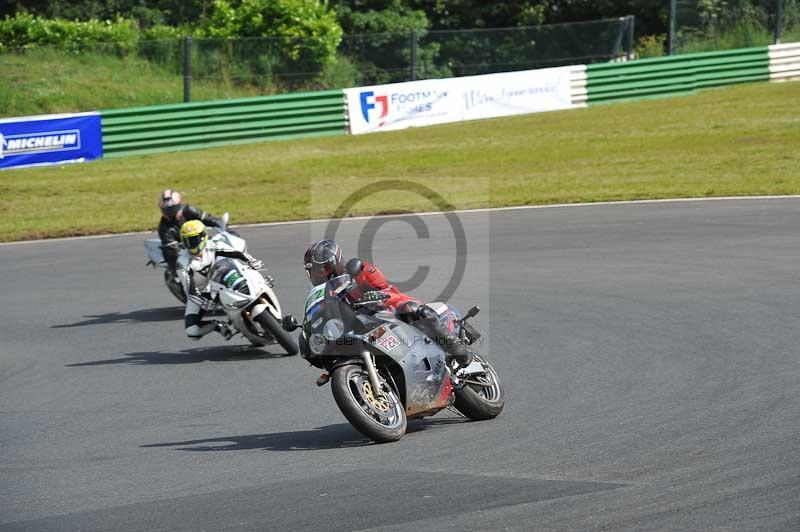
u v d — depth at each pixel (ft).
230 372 122.52
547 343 124.06
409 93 371.76
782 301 138.00
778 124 325.42
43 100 401.08
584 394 100.94
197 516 70.85
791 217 202.08
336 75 423.23
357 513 68.90
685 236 190.29
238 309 128.67
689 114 357.00
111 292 176.86
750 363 108.37
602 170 276.82
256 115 352.69
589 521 64.95
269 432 95.25
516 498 70.08
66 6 554.46
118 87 418.92
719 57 415.03
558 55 443.73
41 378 124.77
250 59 419.54
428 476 76.95
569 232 201.26
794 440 80.84
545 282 160.04
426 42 459.73
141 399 111.96
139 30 496.64
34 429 101.50
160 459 87.66
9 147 311.68
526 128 353.72
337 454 85.51
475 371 95.09
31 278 190.49
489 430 90.43
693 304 139.54
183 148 342.64
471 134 347.77
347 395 85.97
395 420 88.53
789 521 63.52
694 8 474.90
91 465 87.15
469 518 66.49
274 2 450.71
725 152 289.53
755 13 462.60
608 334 126.41
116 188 284.82
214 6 520.42
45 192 281.74
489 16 578.66
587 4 569.64
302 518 68.64
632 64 402.52
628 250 181.16
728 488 70.18
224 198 264.72
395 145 334.65
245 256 135.44
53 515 73.61
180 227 144.46
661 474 74.02
